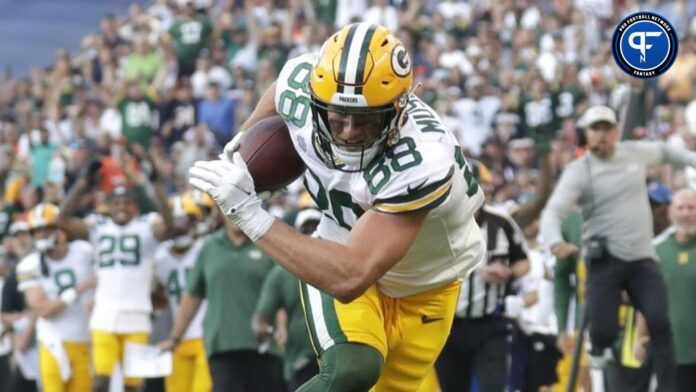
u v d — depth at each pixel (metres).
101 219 29.56
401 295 14.91
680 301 23.20
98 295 27.77
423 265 14.64
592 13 47.44
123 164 39.94
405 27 47.56
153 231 27.83
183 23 50.81
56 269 28.22
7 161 46.16
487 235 21.69
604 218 21.92
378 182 13.25
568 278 24.53
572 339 24.47
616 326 21.84
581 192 22.02
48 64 66.62
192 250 27.89
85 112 48.06
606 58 42.84
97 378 27.45
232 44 50.59
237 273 25.22
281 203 31.77
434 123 13.62
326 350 14.40
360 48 12.87
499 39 46.16
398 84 12.94
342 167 13.53
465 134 42.03
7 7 74.75
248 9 51.19
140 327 27.64
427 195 13.18
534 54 44.88
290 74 14.22
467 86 42.72
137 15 58.38
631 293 21.97
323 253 13.20
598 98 40.41
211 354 25.38
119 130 47.56
